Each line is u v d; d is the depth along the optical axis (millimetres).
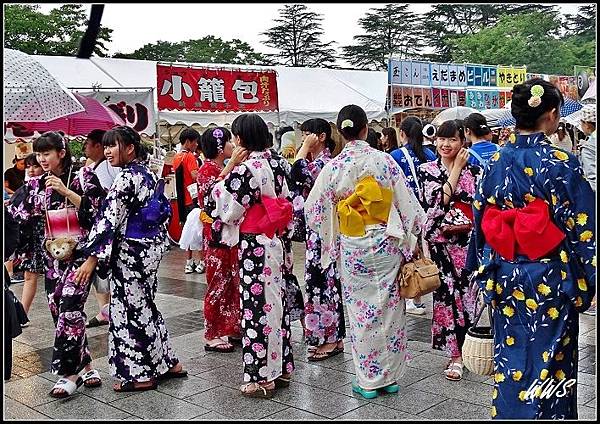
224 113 10594
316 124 4797
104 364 4781
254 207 4078
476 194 3174
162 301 6883
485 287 3094
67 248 4109
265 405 3904
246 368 4055
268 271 4055
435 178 4254
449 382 4207
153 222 4156
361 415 3713
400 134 4844
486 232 3041
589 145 5887
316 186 4078
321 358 4734
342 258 4051
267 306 4047
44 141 4258
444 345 4324
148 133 10141
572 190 2844
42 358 4980
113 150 4086
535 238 2885
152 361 4203
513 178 2961
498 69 13016
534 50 26344
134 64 11594
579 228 2852
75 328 4125
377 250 3928
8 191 8445
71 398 4082
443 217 4195
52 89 4645
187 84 10031
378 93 14273
